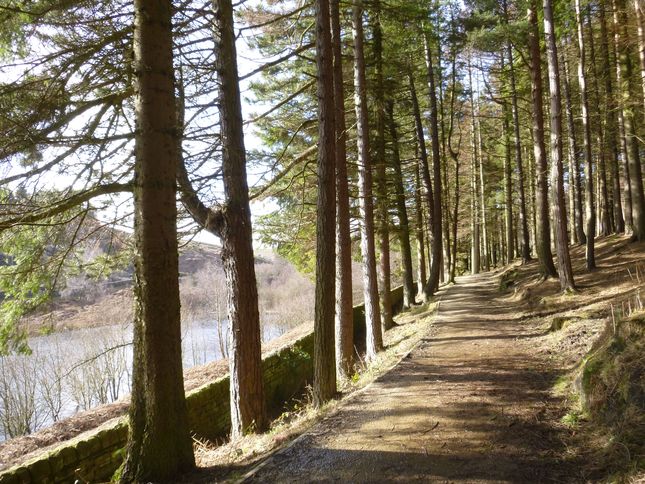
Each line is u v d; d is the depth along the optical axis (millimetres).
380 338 10914
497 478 3570
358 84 11211
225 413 9203
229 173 6648
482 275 29641
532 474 3592
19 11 5324
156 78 4254
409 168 21797
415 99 19109
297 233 14547
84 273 7250
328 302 7312
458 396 5691
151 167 4207
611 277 11531
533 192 29062
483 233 39875
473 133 29250
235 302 6590
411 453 4156
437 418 4992
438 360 7758
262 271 39156
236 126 6656
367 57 14891
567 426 4430
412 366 7500
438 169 19219
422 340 9734
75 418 8570
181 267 24031
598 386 4480
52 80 5844
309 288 32219
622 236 17375
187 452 4359
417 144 21656
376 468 3916
